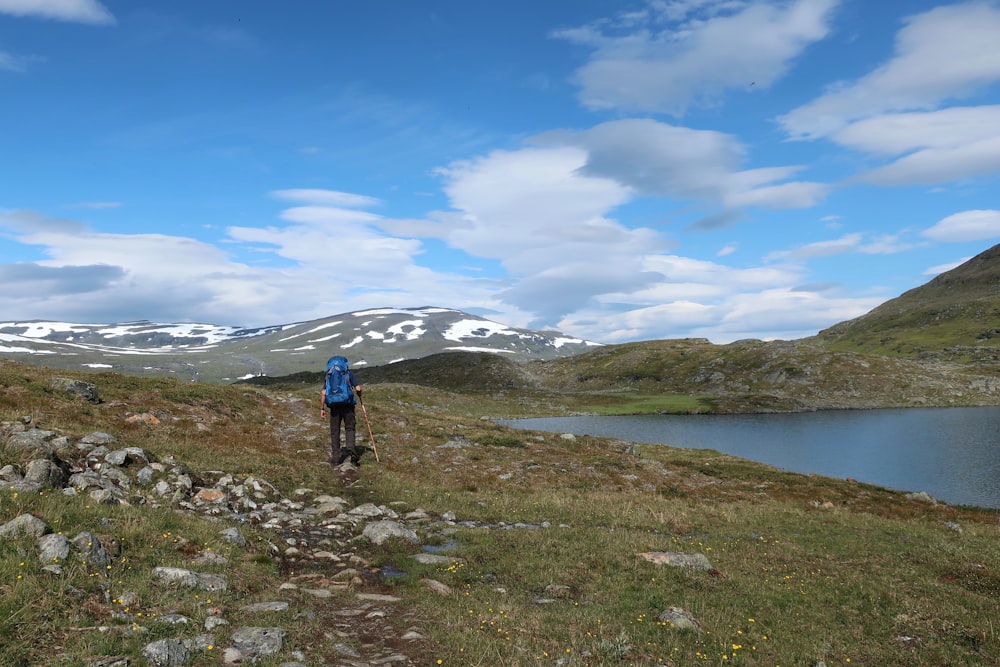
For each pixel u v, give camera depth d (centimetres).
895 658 1062
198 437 2542
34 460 1401
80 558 942
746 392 16750
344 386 2538
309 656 796
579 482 2859
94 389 2797
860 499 3212
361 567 1337
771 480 3616
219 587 999
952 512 3073
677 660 959
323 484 2167
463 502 2144
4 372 2772
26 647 683
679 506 2467
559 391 18675
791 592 1405
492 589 1236
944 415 12281
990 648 1120
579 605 1186
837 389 16062
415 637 912
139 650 723
